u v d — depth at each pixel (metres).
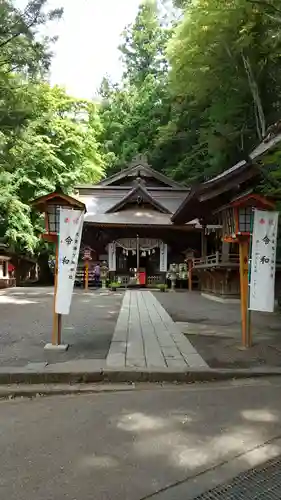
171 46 21.61
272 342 7.80
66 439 3.77
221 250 17.38
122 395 5.09
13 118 12.23
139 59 43.97
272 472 3.24
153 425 4.09
